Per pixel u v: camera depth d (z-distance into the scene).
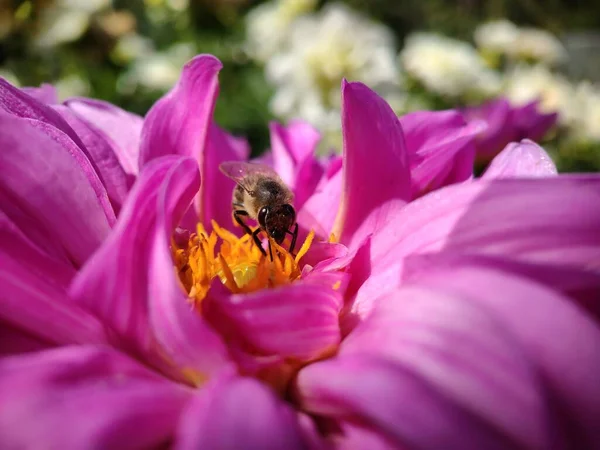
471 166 0.07
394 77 0.20
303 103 0.20
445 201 0.05
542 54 0.24
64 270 0.05
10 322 0.05
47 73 0.22
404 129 0.07
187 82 0.06
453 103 0.21
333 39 0.20
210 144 0.08
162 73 0.23
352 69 0.20
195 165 0.05
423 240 0.05
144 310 0.05
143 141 0.06
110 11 0.21
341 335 0.05
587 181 0.05
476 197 0.05
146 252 0.05
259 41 0.23
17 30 0.20
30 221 0.05
